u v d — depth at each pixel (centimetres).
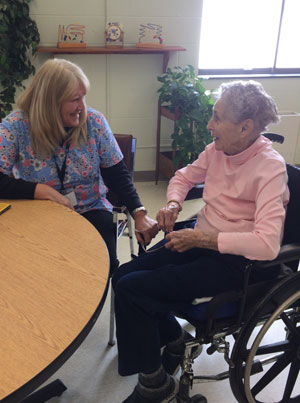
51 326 85
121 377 166
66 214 136
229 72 378
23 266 105
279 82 381
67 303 92
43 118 148
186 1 333
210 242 127
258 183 129
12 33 299
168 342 150
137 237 163
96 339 185
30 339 81
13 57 308
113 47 318
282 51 383
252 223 135
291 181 140
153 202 329
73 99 147
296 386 162
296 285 123
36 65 323
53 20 312
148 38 328
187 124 319
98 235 122
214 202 144
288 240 141
